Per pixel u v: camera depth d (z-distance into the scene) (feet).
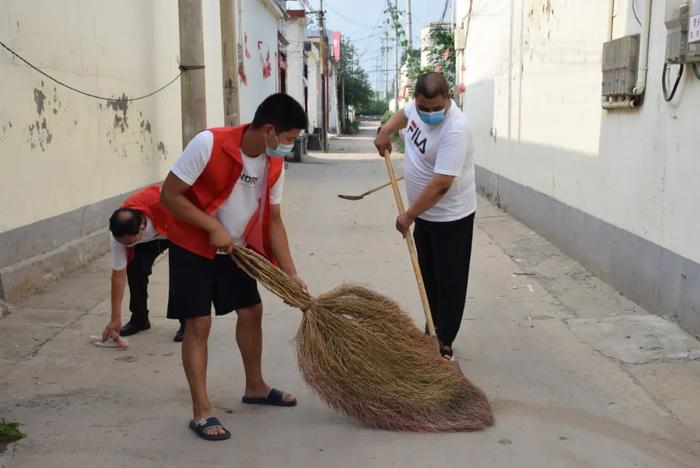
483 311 17.67
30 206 18.90
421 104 12.63
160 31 30.14
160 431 11.17
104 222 23.88
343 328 11.34
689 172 15.12
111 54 24.56
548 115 26.22
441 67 61.31
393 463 10.25
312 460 10.34
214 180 10.48
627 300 18.31
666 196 16.19
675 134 15.76
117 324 14.80
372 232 28.78
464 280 13.87
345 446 10.77
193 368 10.90
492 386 13.08
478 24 42.11
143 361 14.21
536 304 18.21
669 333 15.29
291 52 91.25
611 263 19.53
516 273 21.62
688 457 10.52
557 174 24.93
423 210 12.92
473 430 11.27
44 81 19.58
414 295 19.34
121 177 25.63
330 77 147.54
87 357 14.37
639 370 13.62
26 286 18.22
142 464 10.14
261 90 57.57
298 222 31.27
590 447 10.76
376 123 233.96
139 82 27.50
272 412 11.98
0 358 14.10
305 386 13.08
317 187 45.32
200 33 26.48
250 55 51.60
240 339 11.90
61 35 20.62
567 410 12.04
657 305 16.78
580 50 22.27
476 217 33.04
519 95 31.35
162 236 14.87
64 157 20.89
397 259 23.77
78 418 11.58
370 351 11.36
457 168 12.73
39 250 19.34
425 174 13.56
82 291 18.97
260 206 11.07
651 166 17.01
